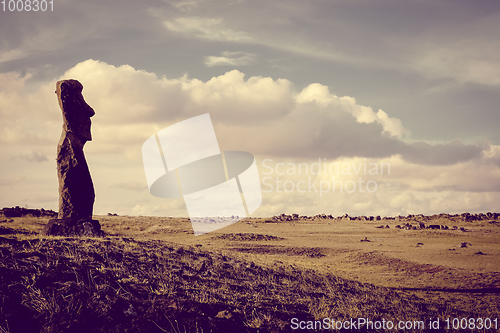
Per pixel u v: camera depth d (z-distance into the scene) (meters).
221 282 11.28
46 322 5.91
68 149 18.44
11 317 5.78
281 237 67.69
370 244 54.72
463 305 16.11
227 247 45.00
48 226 17.42
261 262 16.84
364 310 10.92
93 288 7.35
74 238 12.90
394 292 16.45
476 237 72.38
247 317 8.05
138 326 6.41
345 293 13.66
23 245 9.67
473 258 35.28
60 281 7.38
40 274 7.43
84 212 18.30
